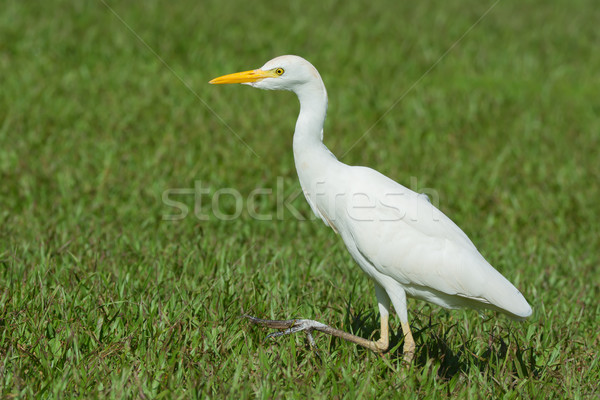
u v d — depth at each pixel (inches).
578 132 682.2
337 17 1027.3
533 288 356.8
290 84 286.4
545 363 284.8
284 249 399.5
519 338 302.2
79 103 655.8
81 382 246.7
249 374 257.0
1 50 777.6
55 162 520.1
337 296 336.8
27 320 280.1
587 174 580.1
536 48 957.2
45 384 245.4
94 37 839.7
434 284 269.0
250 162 555.5
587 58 932.6
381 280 278.5
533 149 624.4
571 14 1149.7
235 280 333.1
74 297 300.7
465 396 256.4
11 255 347.6
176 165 532.1
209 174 526.3
